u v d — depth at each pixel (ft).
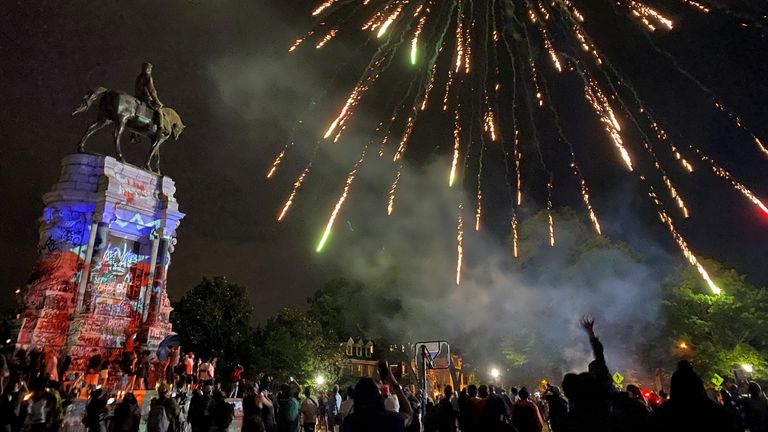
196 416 42.50
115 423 44.73
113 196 88.53
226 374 155.22
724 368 124.36
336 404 75.82
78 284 83.76
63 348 77.97
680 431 18.31
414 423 43.04
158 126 100.12
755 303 130.00
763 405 37.55
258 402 39.52
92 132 93.81
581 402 22.03
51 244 85.71
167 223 96.37
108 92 94.22
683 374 19.22
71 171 89.30
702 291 139.23
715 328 131.85
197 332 157.28
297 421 41.42
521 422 29.91
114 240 90.68
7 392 45.32
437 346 61.41
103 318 83.76
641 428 25.75
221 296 169.58
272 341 176.45
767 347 135.33
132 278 91.40
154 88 100.89
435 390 170.40
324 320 241.76
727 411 18.71
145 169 98.84
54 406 45.91
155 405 47.83
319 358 186.09
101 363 77.61
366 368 261.44
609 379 22.67
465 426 30.04
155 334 87.71
